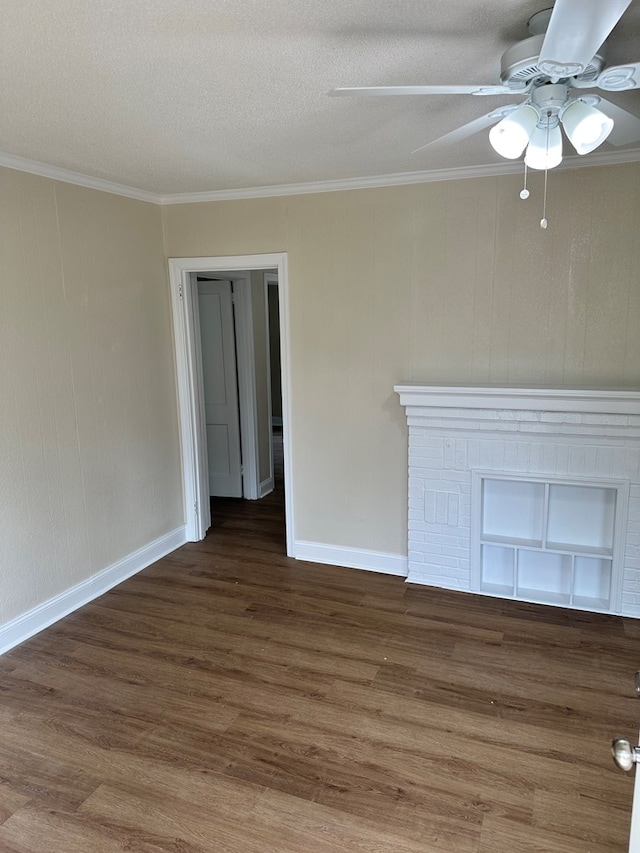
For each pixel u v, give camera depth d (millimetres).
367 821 2053
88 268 3562
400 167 3391
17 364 3119
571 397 3227
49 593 3414
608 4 1258
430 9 1651
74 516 3561
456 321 3619
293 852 1937
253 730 2516
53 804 2141
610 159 3150
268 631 3324
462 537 3725
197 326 4539
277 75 2096
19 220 3092
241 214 4012
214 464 5820
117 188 3729
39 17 1653
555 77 1660
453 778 2240
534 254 3393
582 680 2830
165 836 2002
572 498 3557
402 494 3938
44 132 2672
